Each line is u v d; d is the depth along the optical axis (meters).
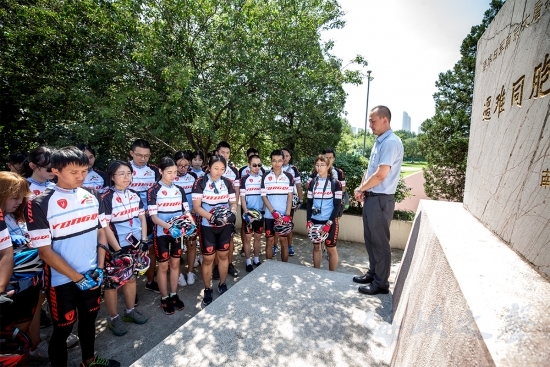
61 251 2.15
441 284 1.44
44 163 2.91
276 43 5.72
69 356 2.69
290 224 4.11
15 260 2.20
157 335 3.00
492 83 2.26
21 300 2.27
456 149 5.64
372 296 2.91
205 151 6.85
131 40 5.21
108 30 5.02
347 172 6.26
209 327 2.44
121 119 5.15
